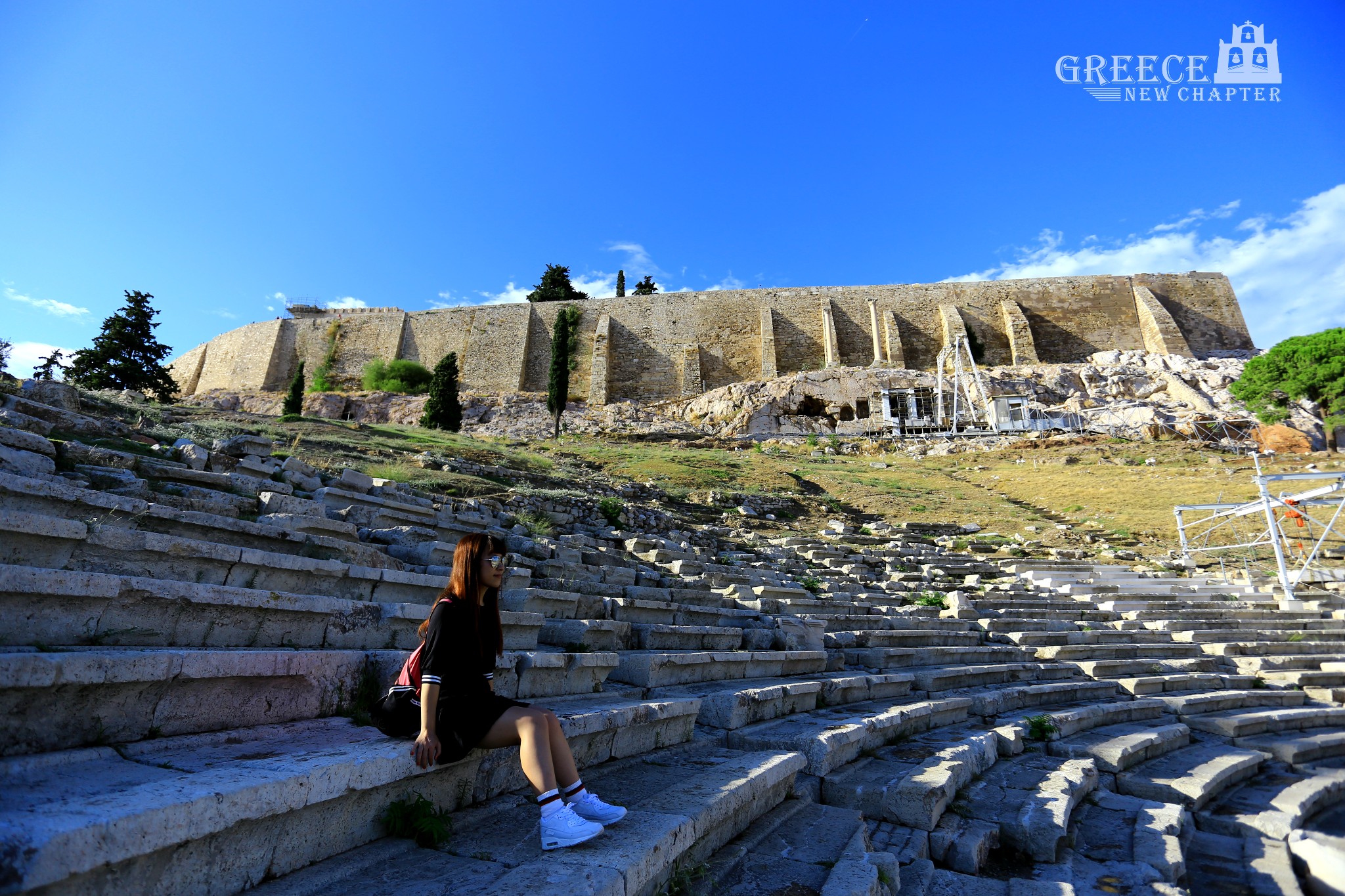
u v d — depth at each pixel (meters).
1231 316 72.38
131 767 2.82
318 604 4.71
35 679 2.66
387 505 9.48
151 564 4.41
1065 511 31.23
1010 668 10.31
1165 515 29.59
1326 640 15.50
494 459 23.94
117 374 46.62
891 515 28.88
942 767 5.54
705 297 74.94
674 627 7.50
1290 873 5.16
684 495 26.44
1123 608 16.75
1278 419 47.03
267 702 3.69
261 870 2.65
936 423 55.94
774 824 4.46
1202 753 8.33
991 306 72.94
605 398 66.94
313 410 56.91
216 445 10.70
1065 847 5.04
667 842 3.32
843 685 7.54
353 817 3.07
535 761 3.29
